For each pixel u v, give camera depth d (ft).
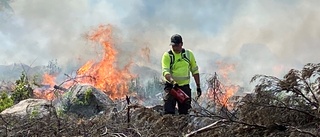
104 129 16.33
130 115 18.38
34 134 16.07
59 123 16.69
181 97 20.38
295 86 14.70
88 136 15.80
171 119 15.84
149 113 16.74
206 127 14.78
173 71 21.25
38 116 19.31
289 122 14.24
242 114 14.47
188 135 14.74
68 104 23.97
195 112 15.99
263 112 14.15
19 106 22.06
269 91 14.61
